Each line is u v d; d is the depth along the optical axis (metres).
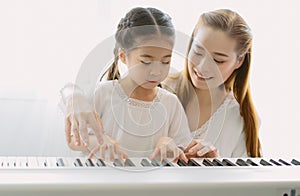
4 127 1.39
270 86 1.47
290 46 1.45
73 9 1.39
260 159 0.80
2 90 1.40
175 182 0.63
